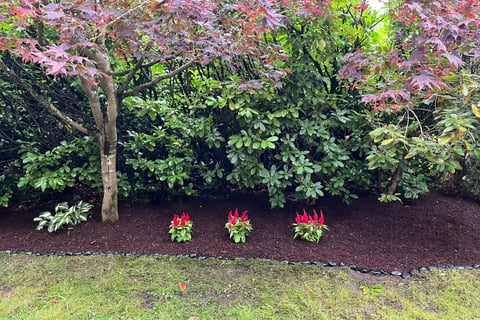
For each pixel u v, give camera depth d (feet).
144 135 11.79
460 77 8.16
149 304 7.38
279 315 7.02
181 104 12.75
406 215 11.63
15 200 13.28
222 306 7.30
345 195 11.84
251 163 11.17
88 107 12.51
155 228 11.01
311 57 11.41
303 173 11.60
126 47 9.37
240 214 12.09
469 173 13.19
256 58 10.37
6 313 7.04
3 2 6.68
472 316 6.98
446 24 7.00
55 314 7.00
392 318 6.92
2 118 12.24
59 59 6.33
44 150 13.03
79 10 7.20
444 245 9.90
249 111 10.36
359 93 11.62
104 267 8.80
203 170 12.99
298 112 11.27
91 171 11.69
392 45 10.69
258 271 8.59
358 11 12.00
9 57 11.16
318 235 10.03
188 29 8.53
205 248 9.80
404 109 9.69
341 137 12.70
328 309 7.21
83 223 11.30
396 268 8.79
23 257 9.30
